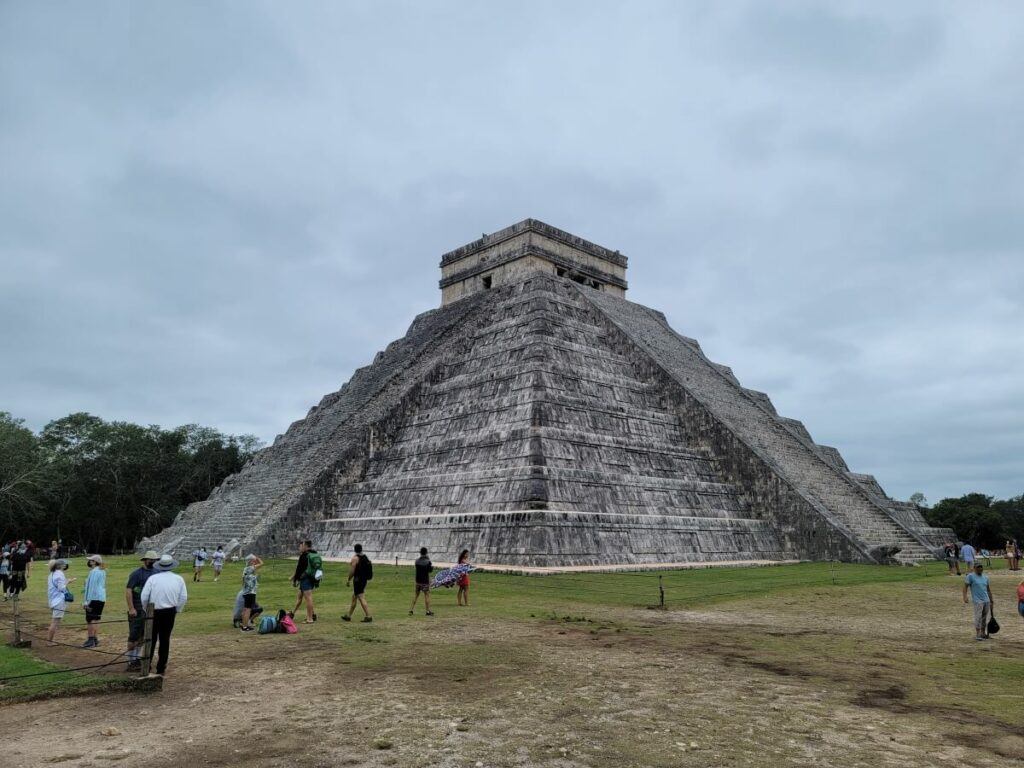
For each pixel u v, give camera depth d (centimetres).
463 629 1598
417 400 4275
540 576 2677
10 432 6100
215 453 8412
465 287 5306
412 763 769
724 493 3762
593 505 3212
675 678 1143
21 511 6359
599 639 1480
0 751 808
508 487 3173
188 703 1002
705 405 4022
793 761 779
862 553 3362
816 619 1780
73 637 1555
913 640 1489
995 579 2783
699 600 2108
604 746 824
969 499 9206
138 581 1236
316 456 4172
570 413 3544
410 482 3659
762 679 1140
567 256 5084
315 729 884
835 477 4125
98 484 7150
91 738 853
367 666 1224
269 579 2759
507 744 828
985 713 959
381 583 2512
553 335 4053
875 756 796
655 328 4997
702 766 764
